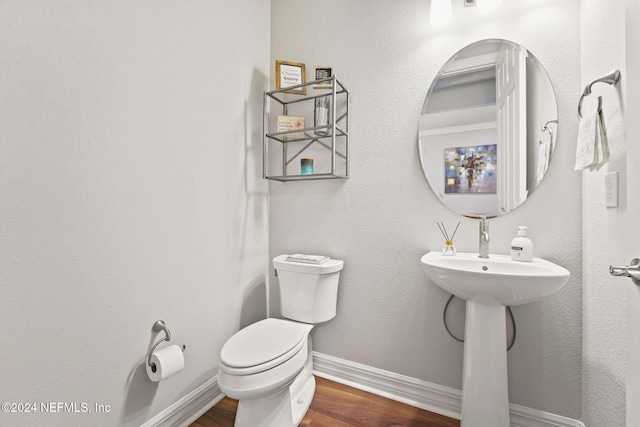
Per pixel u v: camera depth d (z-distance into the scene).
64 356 0.99
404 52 1.62
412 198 1.60
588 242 1.19
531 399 1.36
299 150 1.92
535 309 1.34
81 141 1.03
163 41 1.30
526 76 1.37
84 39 1.03
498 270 1.27
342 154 1.79
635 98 0.70
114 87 1.12
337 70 1.80
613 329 1.00
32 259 0.92
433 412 1.50
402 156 1.63
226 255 1.65
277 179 1.87
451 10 1.44
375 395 1.64
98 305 1.08
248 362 1.13
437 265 1.21
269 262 2.02
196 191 1.47
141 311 1.23
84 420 1.04
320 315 1.63
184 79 1.40
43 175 0.94
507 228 1.40
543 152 1.34
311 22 1.88
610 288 1.02
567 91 1.29
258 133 1.91
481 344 1.23
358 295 1.74
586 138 1.05
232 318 1.70
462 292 1.20
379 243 1.68
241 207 1.76
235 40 1.71
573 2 1.29
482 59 1.46
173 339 1.36
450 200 1.51
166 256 1.33
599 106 1.00
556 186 1.31
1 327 0.86
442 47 1.54
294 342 1.29
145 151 1.23
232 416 1.48
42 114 0.93
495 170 1.42
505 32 1.41
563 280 1.04
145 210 1.24
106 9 1.09
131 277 1.19
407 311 1.62
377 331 1.69
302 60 1.90
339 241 1.79
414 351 1.60
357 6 1.75
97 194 1.07
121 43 1.14
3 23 0.85
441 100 1.54
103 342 1.10
